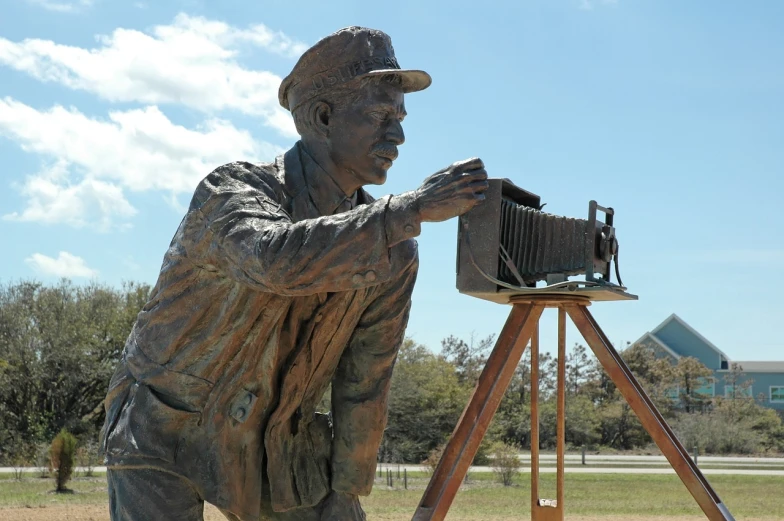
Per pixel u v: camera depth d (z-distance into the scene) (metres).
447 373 39.00
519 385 48.97
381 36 3.71
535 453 6.69
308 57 3.66
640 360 63.53
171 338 3.62
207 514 15.61
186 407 3.67
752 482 25.22
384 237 3.11
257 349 3.65
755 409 58.12
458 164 3.19
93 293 39.78
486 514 16.20
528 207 4.89
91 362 37.06
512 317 5.25
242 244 3.20
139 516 3.62
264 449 3.86
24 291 37.94
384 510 16.56
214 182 3.45
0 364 34.31
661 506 18.05
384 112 3.64
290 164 3.70
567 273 4.84
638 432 50.81
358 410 3.96
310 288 3.14
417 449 34.84
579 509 17.34
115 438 3.70
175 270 3.55
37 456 28.08
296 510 4.03
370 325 3.90
